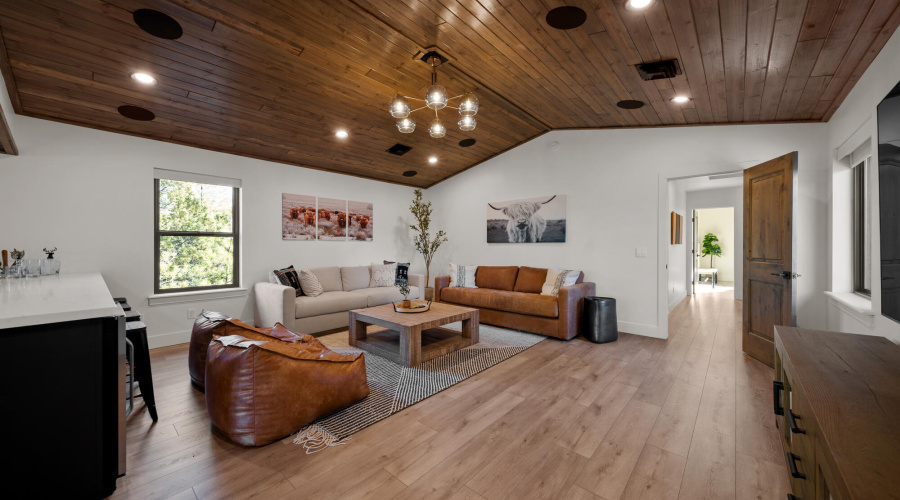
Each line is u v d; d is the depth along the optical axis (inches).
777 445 77.6
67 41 93.6
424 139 187.6
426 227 253.1
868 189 114.0
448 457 73.9
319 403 87.3
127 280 142.3
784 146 140.6
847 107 112.3
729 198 294.4
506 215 219.1
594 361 132.8
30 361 53.2
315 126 156.6
